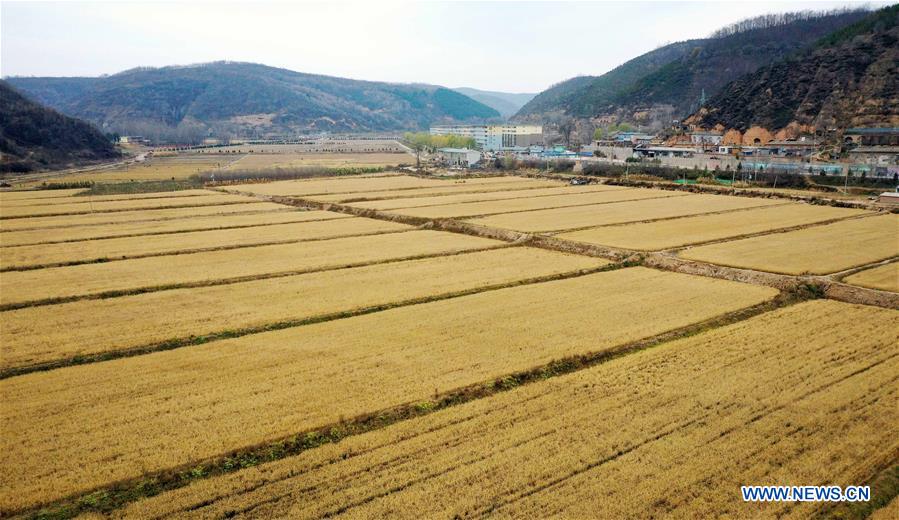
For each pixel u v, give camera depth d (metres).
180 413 26.48
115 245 65.81
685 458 22.67
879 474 21.73
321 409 26.83
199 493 20.81
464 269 54.16
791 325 37.59
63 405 27.34
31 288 47.72
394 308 42.56
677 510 19.73
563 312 40.97
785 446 23.38
